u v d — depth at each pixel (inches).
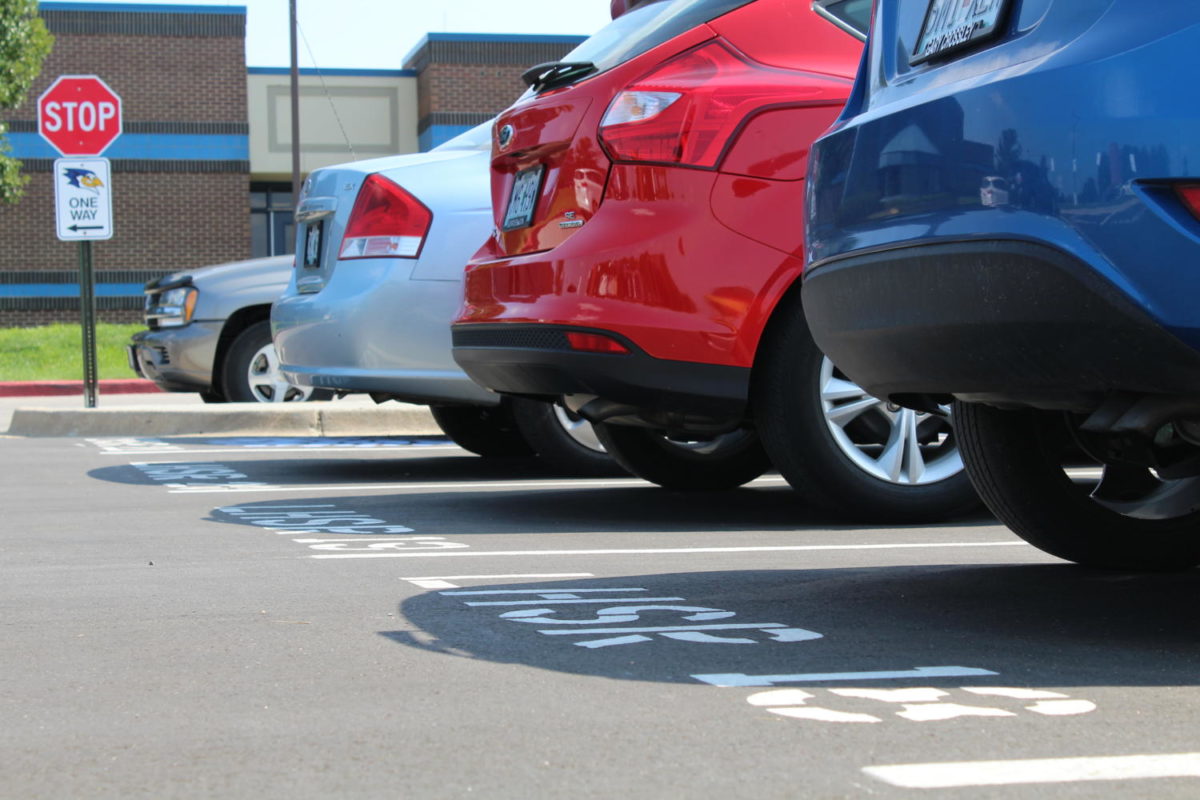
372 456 358.6
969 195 125.3
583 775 91.7
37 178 1197.1
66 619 146.6
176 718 107.0
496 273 217.9
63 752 98.6
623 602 153.8
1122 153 115.5
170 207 1227.9
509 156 223.3
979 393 131.0
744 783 89.7
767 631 137.5
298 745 99.4
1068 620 142.0
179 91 1227.2
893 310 133.9
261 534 216.7
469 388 286.2
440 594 159.8
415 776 92.1
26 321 1197.1
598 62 217.3
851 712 106.9
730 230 203.5
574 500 258.7
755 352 205.8
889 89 145.2
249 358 460.1
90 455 362.0
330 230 295.4
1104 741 99.0
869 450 223.9
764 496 262.5
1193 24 116.3
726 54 210.4
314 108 1288.1
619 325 201.0
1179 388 116.8
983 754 95.7
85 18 1208.2
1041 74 121.4
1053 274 118.0
